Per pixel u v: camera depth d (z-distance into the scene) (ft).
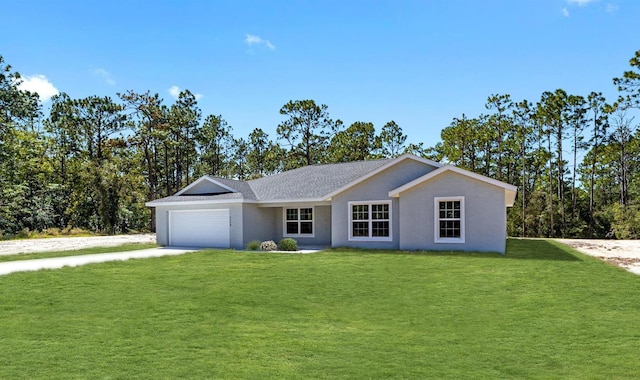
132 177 157.79
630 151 150.41
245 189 86.94
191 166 204.33
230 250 70.74
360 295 37.40
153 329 27.50
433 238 66.08
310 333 26.99
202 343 24.73
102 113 161.17
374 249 70.18
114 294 37.11
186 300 35.32
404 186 66.95
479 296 36.35
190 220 84.07
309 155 182.39
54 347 23.89
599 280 41.42
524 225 154.40
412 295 37.19
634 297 34.94
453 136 169.99
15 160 137.08
